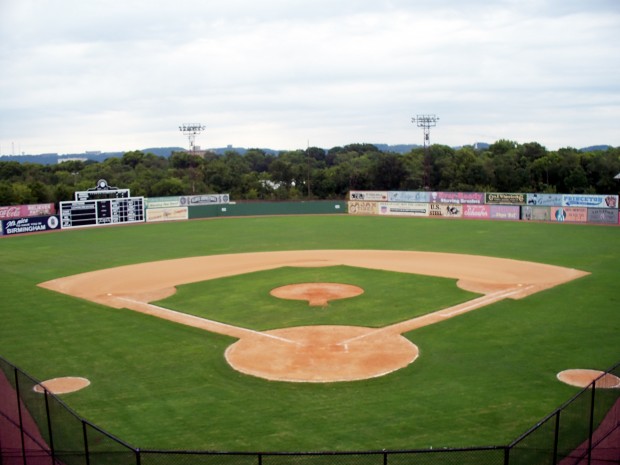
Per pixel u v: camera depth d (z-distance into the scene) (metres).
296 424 20.23
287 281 43.91
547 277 44.69
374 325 32.16
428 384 23.72
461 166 134.25
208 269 50.12
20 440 18.25
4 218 77.69
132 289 42.66
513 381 23.91
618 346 28.25
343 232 75.75
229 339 30.14
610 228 75.44
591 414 17.05
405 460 17.20
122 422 20.64
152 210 92.12
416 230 77.06
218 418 20.88
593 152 139.00
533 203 88.88
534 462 16.39
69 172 166.38
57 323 33.81
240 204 100.38
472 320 32.94
